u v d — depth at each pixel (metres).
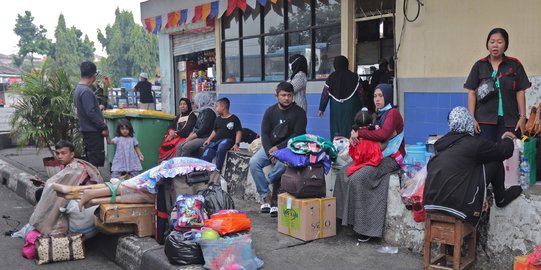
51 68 8.85
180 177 5.23
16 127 8.69
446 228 4.12
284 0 9.92
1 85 31.56
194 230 4.75
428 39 7.06
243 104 11.06
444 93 6.91
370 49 9.40
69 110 8.51
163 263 4.69
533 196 4.16
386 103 5.49
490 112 4.88
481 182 4.05
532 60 6.02
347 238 5.43
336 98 7.27
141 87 16.53
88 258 5.73
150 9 13.42
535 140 4.66
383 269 4.58
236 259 4.46
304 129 6.22
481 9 6.45
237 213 4.79
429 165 4.22
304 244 5.27
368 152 5.24
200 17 11.56
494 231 4.39
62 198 5.61
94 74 7.31
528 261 3.78
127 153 8.11
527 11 6.01
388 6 8.07
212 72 12.72
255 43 10.79
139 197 5.46
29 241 5.67
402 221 5.07
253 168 6.46
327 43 9.05
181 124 8.78
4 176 9.84
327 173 5.55
